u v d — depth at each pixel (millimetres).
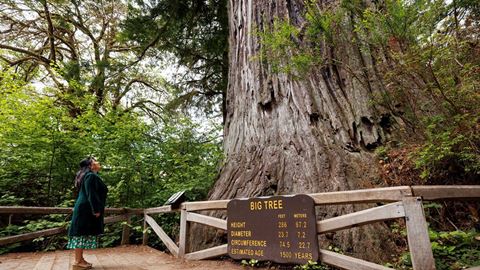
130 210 6184
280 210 2969
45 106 7000
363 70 4801
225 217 4121
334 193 2586
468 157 3057
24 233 5461
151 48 12609
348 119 4469
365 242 3004
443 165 3395
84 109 8828
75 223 3457
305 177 3938
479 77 3117
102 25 14969
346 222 2473
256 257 3072
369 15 3465
